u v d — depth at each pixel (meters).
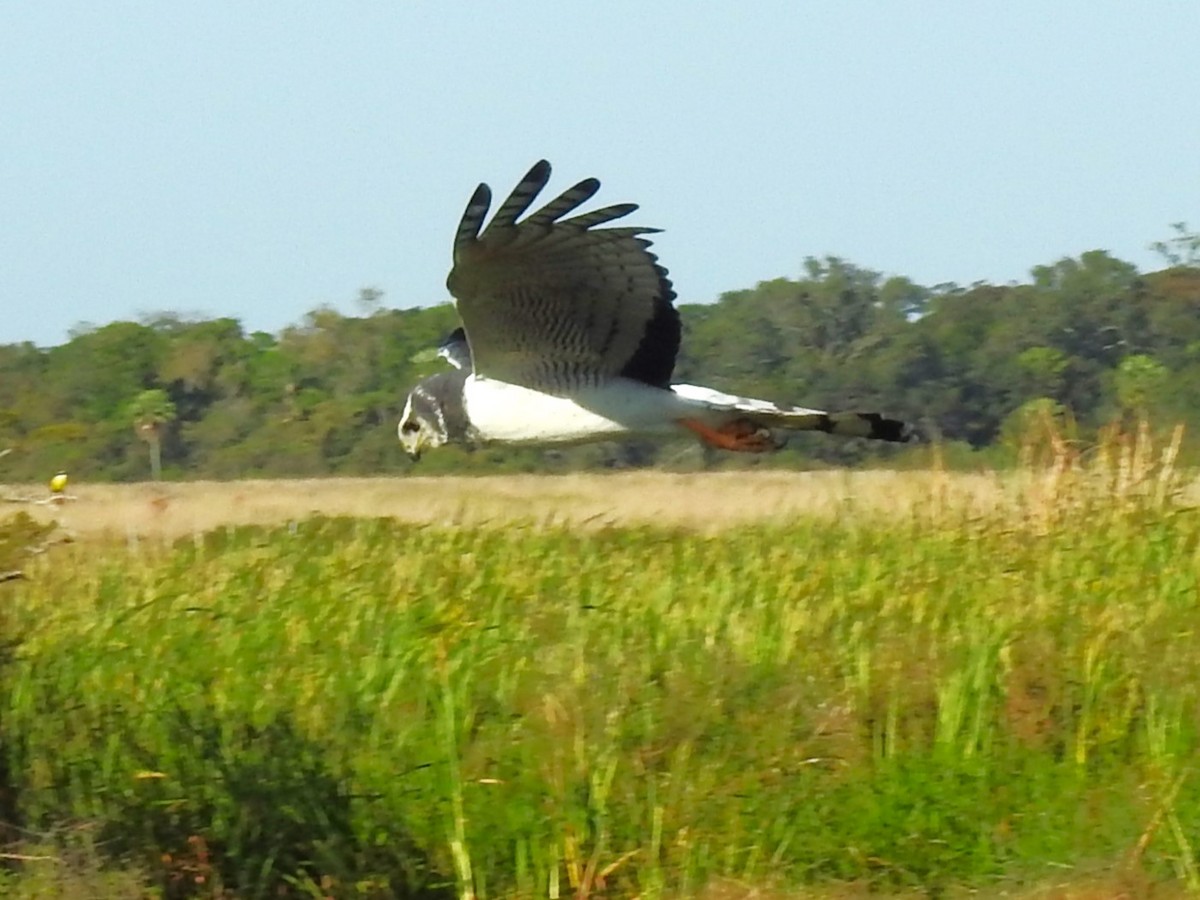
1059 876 12.08
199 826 11.78
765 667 14.27
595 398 12.79
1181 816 12.44
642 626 15.14
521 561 17.62
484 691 13.88
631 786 12.65
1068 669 14.09
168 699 12.91
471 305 12.62
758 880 12.09
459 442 13.14
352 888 11.62
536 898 11.83
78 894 11.08
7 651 12.16
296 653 14.23
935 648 14.49
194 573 16.77
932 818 12.55
